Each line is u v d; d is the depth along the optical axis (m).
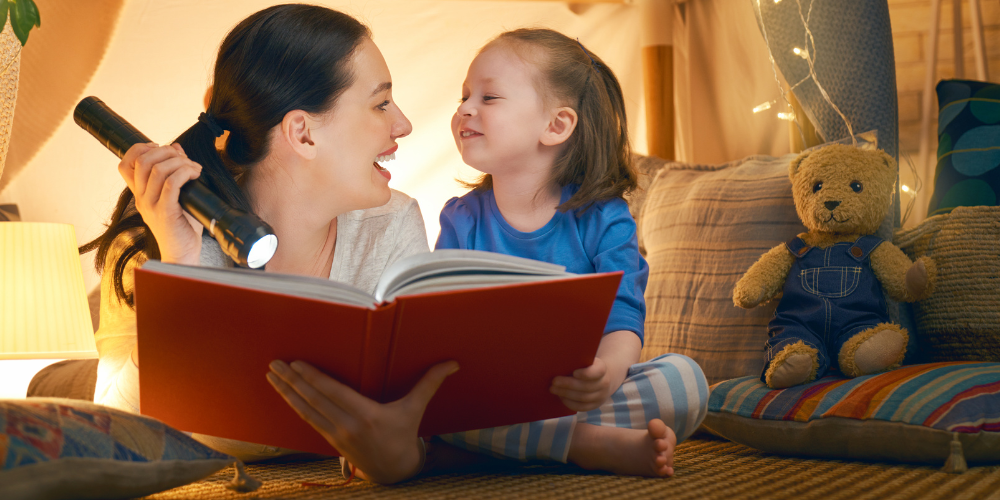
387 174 1.21
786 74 1.76
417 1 2.47
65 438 0.63
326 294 0.71
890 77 1.67
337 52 1.10
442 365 0.78
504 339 0.78
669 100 2.58
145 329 0.72
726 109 2.63
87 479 0.62
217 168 1.06
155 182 0.93
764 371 1.33
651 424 0.91
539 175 1.30
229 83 1.10
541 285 0.73
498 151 1.27
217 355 0.75
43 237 1.88
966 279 1.40
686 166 2.03
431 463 1.00
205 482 0.95
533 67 1.28
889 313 1.43
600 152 1.31
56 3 2.15
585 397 0.87
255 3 2.29
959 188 1.53
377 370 0.76
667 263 1.77
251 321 0.71
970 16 2.07
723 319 1.58
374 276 1.28
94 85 2.19
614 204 1.27
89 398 1.47
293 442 0.87
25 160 2.13
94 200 2.18
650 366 1.06
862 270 1.40
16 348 1.81
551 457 0.99
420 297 0.69
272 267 1.21
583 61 1.34
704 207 1.77
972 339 1.38
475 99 1.29
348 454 0.81
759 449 1.23
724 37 2.62
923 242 1.49
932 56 2.06
